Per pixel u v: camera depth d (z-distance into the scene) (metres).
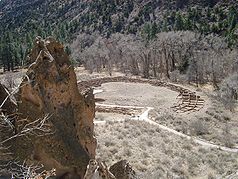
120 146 28.66
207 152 33.41
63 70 14.60
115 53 88.50
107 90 60.25
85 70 87.31
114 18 153.75
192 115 46.91
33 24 169.88
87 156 14.49
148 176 23.14
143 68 76.44
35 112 13.99
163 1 152.25
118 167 15.82
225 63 71.62
